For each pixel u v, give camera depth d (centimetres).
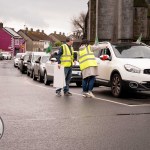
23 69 3284
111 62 1416
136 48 1466
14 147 645
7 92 1514
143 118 930
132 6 4119
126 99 1323
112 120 901
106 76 1445
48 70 1950
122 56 1417
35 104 1162
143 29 4450
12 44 11931
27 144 666
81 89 1766
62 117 937
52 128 804
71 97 1370
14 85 1892
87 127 818
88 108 1091
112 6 4156
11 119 898
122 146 657
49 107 1101
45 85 1969
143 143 679
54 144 669
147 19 4747
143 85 1291
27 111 1020
